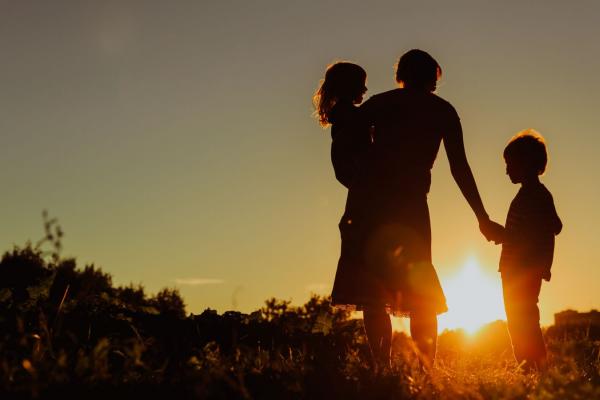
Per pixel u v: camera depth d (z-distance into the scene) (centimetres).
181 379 460
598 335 1103
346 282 610
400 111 611
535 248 708
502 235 638
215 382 432
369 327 612
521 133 734
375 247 603
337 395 449
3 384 399
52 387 409
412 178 607
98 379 437
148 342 583
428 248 610
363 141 618
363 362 555
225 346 698
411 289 596
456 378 529
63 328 621
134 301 917
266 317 812
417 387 479
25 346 491
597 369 628
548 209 715
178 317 777
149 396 427
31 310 652
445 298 607
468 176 627
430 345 590
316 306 834
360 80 644
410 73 622
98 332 652
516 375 566
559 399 469
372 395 450
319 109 652
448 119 618
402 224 602
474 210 635
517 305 708
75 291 874
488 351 885
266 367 534
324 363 520
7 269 942
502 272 722
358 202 613
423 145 610
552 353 694
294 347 718
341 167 620
